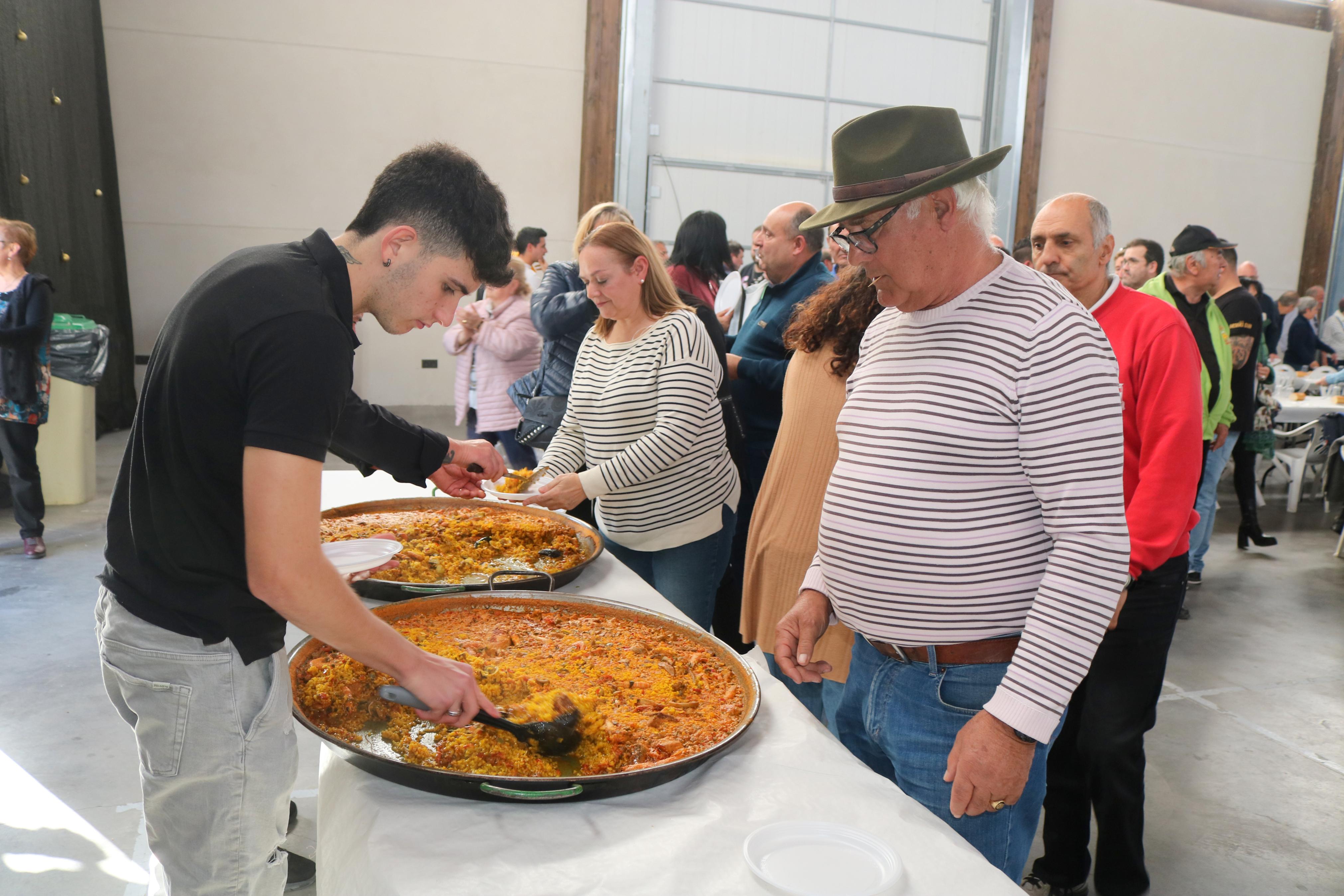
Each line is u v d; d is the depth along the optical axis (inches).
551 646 50.3
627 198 320.8
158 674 37.7
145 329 279.1
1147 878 74.6
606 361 81.0
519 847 33.5
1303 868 81.5
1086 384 38.7
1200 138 383.2
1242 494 189.0
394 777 36.6
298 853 74.4
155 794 39.5
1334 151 396.8
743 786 38.0
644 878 31.7
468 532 69.0
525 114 305.1
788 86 334.3
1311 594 162.6
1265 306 284.4
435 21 291.9
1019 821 46.0
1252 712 114.3
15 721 97.7
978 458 41.5
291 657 44.9
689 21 320.2
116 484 40.0
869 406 46.1
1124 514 38.5
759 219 339.6
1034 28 346.9
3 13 193.3
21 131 201.2
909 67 345.7
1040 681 37.6
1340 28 386.9
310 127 285.9
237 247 285.0
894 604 44.7
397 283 37.7
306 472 32.9
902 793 38.2
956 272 42.3
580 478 71.8
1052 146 362.9
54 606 129.5
